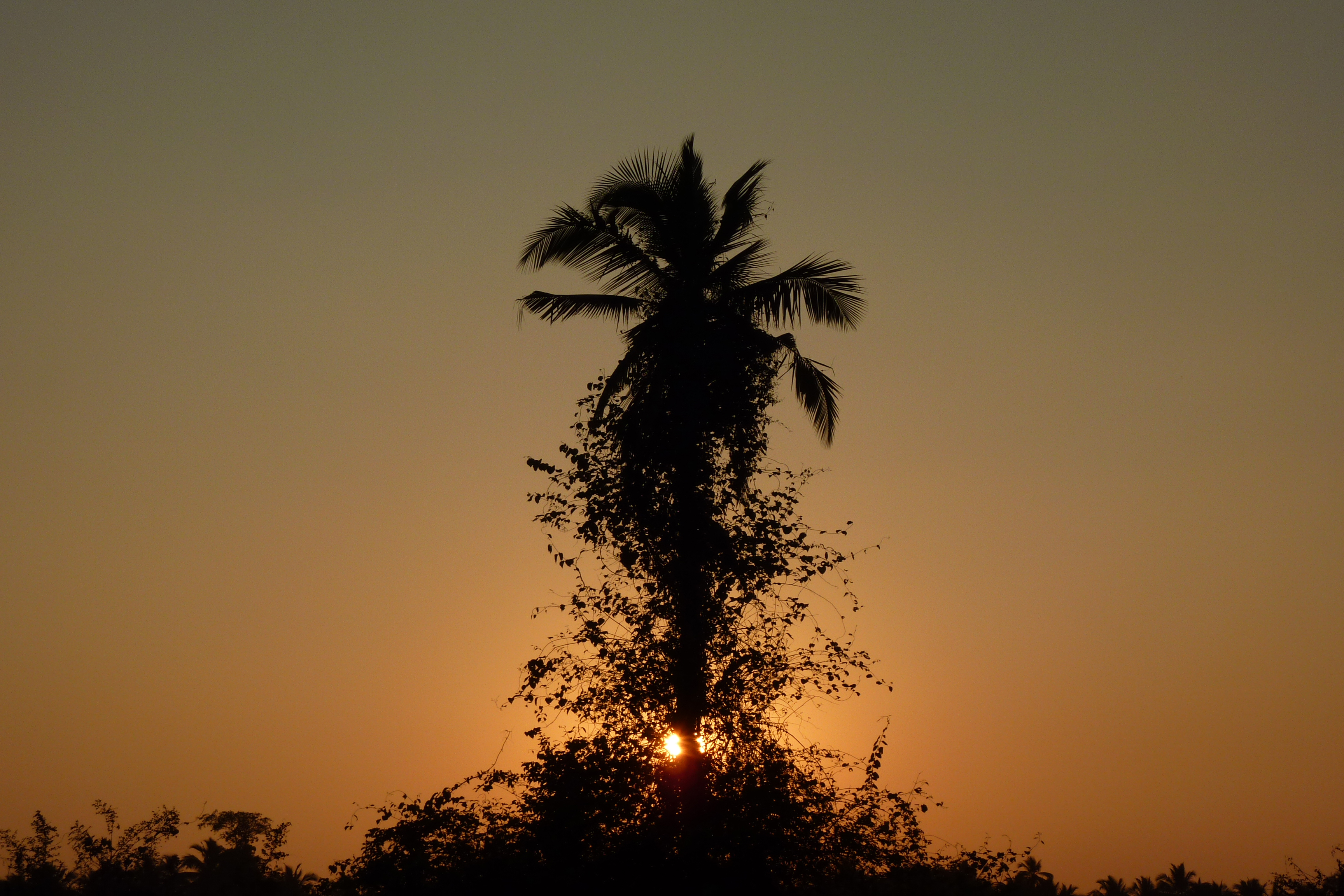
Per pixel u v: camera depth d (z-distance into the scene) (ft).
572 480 73.87
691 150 81.92
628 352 74.64
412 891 65.26
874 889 62.64
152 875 157.69
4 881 146.51
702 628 69.00
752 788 65.26
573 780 66.13
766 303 77.97
